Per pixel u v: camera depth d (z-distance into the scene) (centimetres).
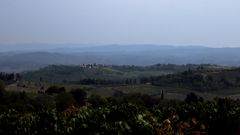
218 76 13538
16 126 2286
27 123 2298
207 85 12712
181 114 2889
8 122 2320
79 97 6900
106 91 11562
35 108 4916
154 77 15875
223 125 2788
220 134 2803
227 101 3238
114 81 17638
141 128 2122
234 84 12694
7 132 2291
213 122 2791
